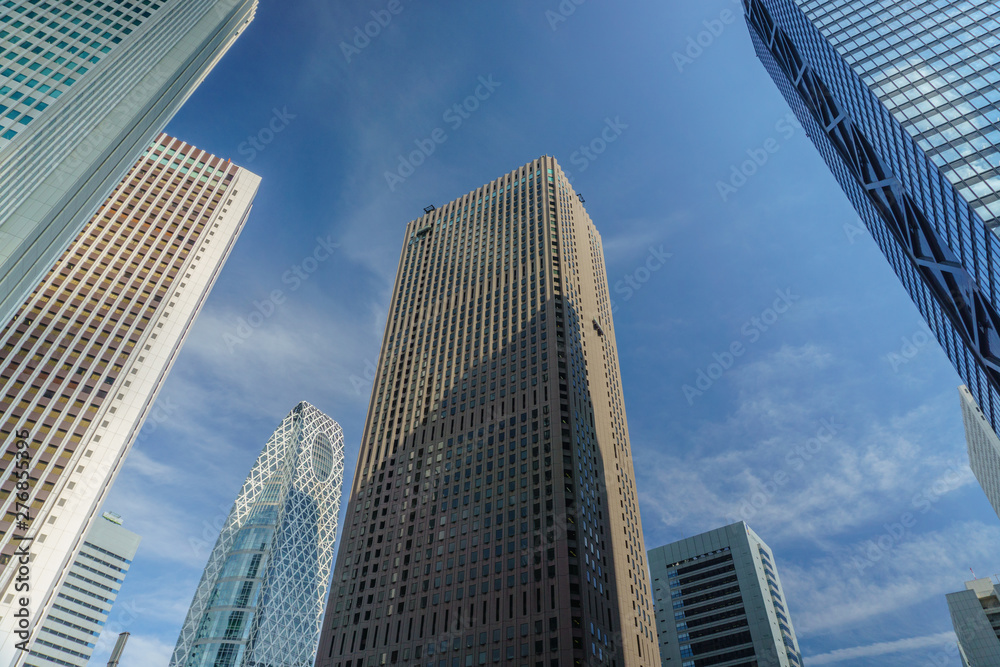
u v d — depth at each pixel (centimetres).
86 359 10850
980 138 6994
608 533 10431
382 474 12112
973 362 9094
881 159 9094
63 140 6544
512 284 13775
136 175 14650
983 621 17475
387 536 10988
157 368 11619
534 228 14612
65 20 8125
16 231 5641
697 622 17175
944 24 8744
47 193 6062
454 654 8794
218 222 14875
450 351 13462
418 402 12900
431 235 16838
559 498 9581
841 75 9306
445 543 10219
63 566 9488
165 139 15900
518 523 9719
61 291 11494
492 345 12850
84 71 7381
